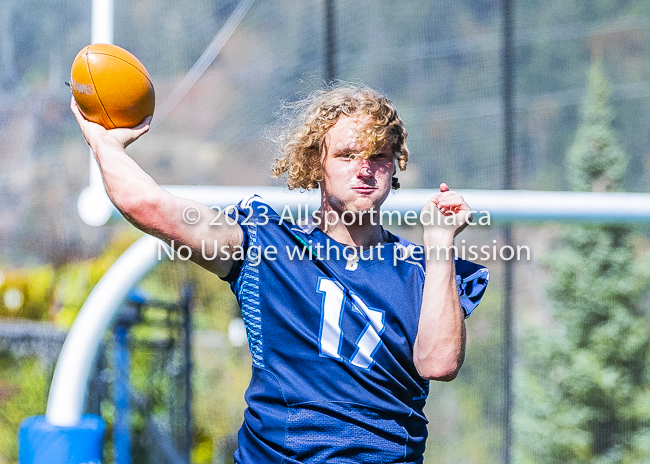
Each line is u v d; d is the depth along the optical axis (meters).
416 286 6.67
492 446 23.86
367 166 6.56
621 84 38.69
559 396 39.81
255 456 6.42
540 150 35.72
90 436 11.91
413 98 24.69
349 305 6.41
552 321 42.16
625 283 41.06
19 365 29.72
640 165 38.72
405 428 6.43
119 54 6.69
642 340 40.44
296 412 6.27
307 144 6.73
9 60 35.09
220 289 29.84
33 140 37.00
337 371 6.28
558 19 32.59
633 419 39.44
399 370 6.41
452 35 24.75
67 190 36.97
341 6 23.12
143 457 24.94
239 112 23.52
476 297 6.89
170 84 22.34
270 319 6.42
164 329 26.70
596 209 15.23
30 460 11.68
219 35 22.48
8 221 36.44
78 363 12.82
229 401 29.39
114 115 6.55
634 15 33.09
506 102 22.55
